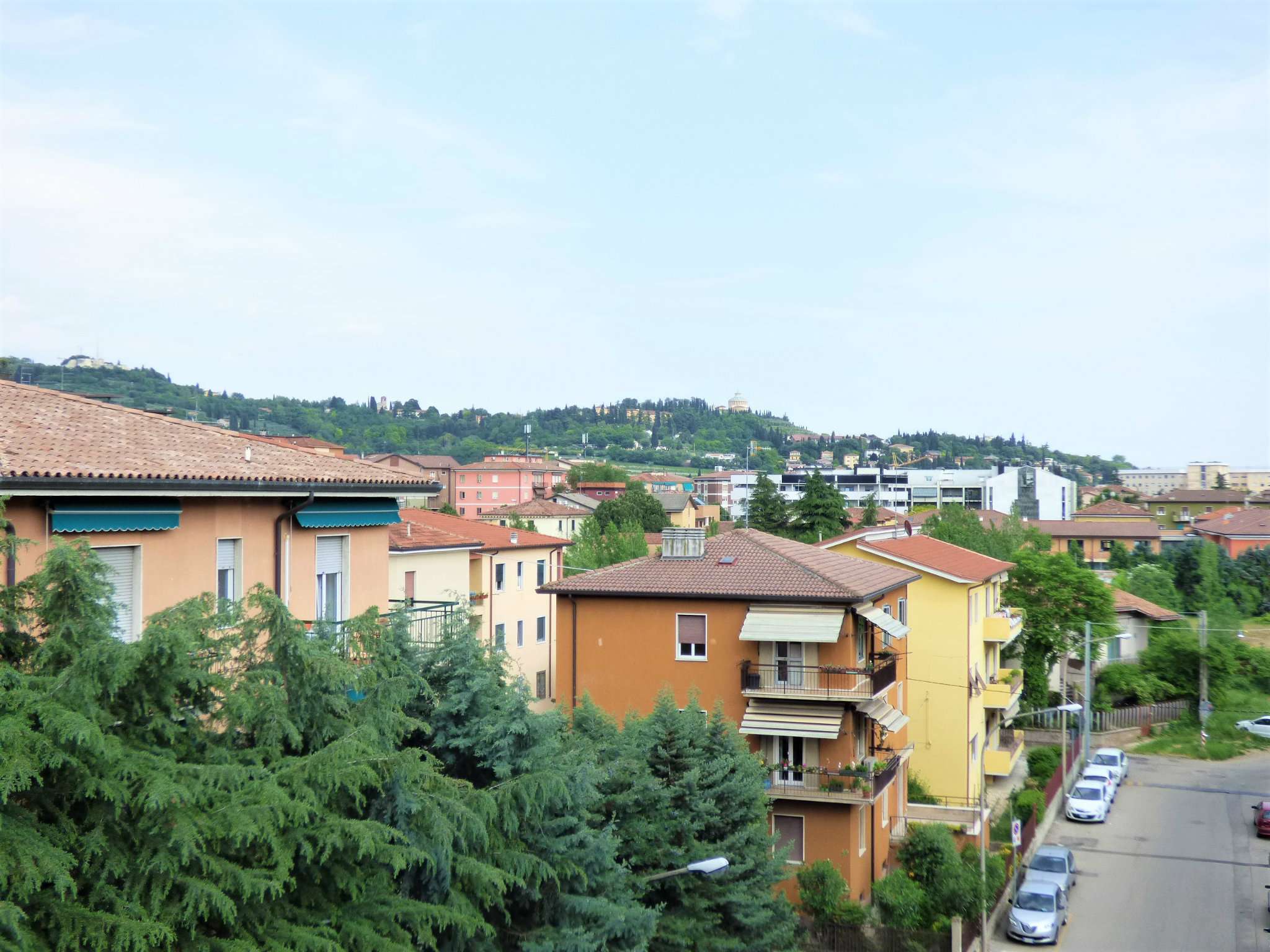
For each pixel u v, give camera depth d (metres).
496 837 16.47
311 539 20.17
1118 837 45.81
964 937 30.67
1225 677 67.62
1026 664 59.81
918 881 33.06
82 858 10.86
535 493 157.12
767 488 122.56
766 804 25.14
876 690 32.97
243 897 11.75
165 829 11.05
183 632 11.59
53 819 11.03
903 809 39.44
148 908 11.06
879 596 35.06
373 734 13.82
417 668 18.88
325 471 20.33
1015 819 38.12
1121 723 65.75
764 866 23.97
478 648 19.25
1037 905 34.09
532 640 55.88
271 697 13.30
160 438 18.30
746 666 32.62
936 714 44.31
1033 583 60.19
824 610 32.66
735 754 24.69
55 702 10.62
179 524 16.77
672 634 34.41
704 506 191.25
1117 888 39.06
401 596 41.69
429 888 14.98
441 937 15.60
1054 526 134.12
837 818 31.30
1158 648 69.44
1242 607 99.06
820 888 29.25
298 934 12.52
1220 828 47.00
